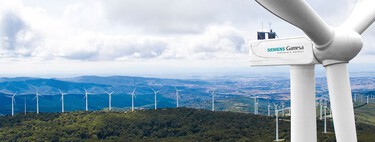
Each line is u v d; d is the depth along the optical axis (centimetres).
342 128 2406
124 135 12725
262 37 2580
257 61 2566
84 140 12312
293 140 2566
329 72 2378
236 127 12625
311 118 2523
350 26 2358
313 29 2075
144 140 12275
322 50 2327
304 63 2428
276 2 1805
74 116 14088
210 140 11944
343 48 2272
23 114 14388
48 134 12481
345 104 2384
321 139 9725
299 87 2498
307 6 1881
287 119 13175
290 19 1939
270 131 11900
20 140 12312
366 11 2377
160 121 13512
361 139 10862
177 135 12838
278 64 2519
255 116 13800
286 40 2470
